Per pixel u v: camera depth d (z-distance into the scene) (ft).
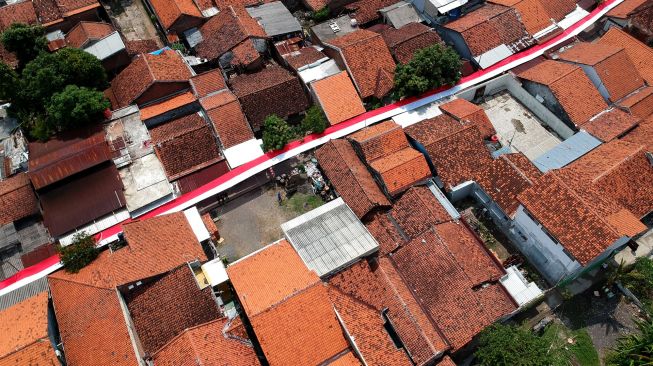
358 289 125.08
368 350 114.42
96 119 163.53
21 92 161.79
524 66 180.86
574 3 198.08
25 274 133.90
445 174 148.36
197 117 168.14
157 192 148.15
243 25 186.29
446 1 189.88
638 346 114.21
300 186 160.04
